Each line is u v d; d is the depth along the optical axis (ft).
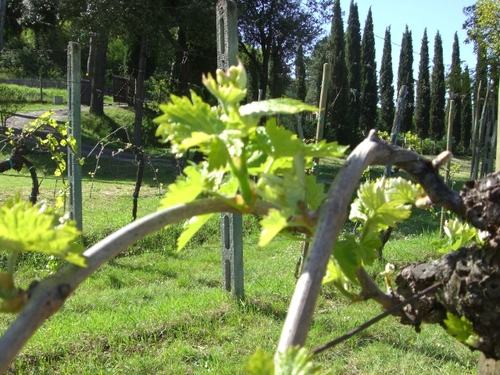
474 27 49.39
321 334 16.03
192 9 60.44
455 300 3.55
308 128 87.56
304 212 2.31
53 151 23.13
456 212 3.40
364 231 3.52
